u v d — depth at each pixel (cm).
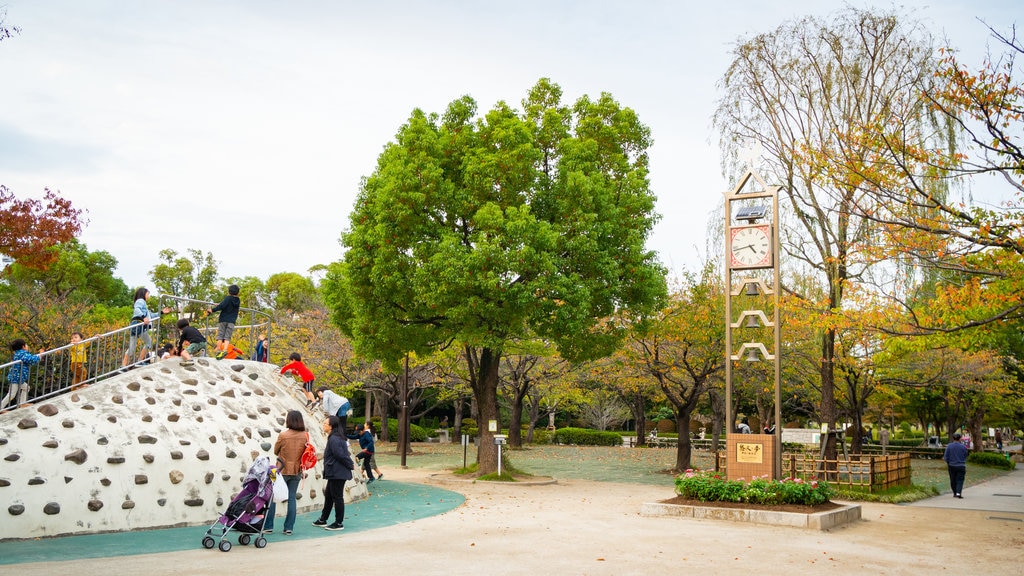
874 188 1411
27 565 844
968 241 1303
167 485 1188
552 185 2089
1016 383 3675
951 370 2733
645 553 1002
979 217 1304
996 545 1172
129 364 1402
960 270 1323
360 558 926
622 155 2228
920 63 1998
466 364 3472
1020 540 1233
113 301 5994
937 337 1517
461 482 2097
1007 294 1264
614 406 5069
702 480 1484
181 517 1188
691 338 2427
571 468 2838
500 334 1978
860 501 1850
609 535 1163
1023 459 4847
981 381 3022
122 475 1147
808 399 3166
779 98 2248
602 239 2058
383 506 1532
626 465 2998
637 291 2114
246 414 1416
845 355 2355
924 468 3375
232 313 1591
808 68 2211
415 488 1948
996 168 1254
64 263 4581
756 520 1337
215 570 828
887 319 1417
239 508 989
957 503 1903
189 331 1497
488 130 2055
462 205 1969
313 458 1140
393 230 1952
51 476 1080
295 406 1598
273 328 3825
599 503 1658
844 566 943
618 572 865
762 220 1598
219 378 1454
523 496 1794
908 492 1997
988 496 2136
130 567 839
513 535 1150
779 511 1334
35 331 2975
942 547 1139
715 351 2441
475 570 859
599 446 4594
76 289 4747
